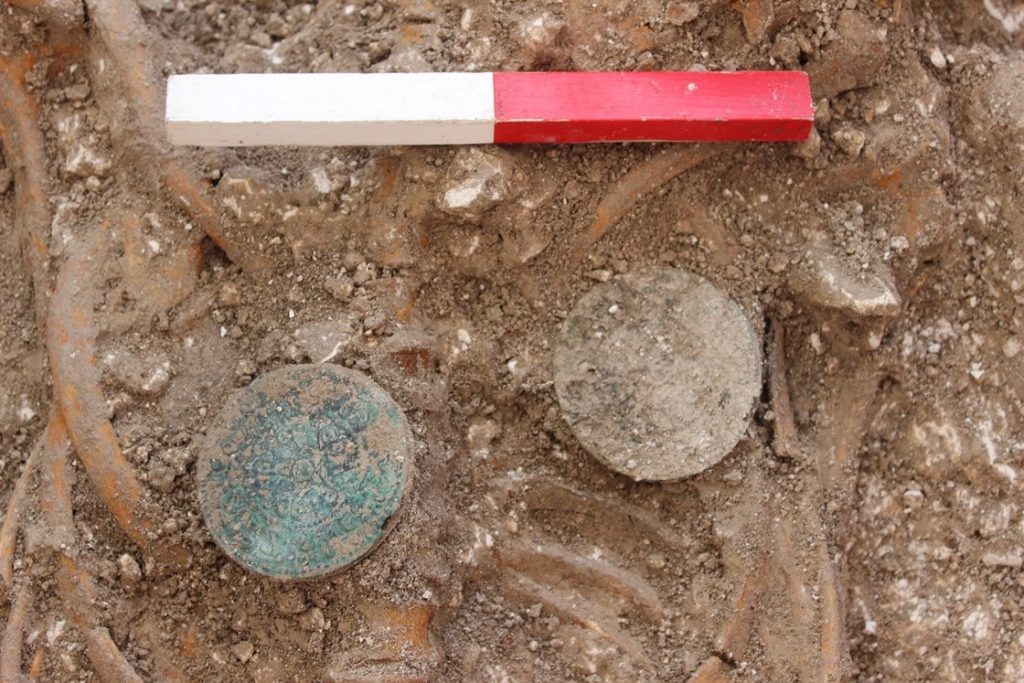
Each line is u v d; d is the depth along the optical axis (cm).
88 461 67
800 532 70
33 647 67
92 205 70
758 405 71
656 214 71
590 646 69
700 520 70
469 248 70
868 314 70
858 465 72
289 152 71
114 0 70
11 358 71
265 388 67
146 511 67
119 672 66
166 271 69
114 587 67
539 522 71
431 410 69
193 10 73
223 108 67
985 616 71
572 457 71
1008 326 72
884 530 72
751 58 70
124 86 70
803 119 69
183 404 68
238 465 67
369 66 71
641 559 71
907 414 72
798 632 69
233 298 70
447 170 69
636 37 70
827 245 71
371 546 66
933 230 71
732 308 71
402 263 69
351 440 67
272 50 73
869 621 71
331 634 67
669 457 70
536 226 70
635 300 71
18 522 68
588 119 68
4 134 71
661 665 69
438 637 68
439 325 71
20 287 71
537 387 70
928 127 71
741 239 71
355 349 68
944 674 71
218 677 67
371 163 69
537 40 69
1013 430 72
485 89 68
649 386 70
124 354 68
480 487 70
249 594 67
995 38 74
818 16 70
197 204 69
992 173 72
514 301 71
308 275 69
